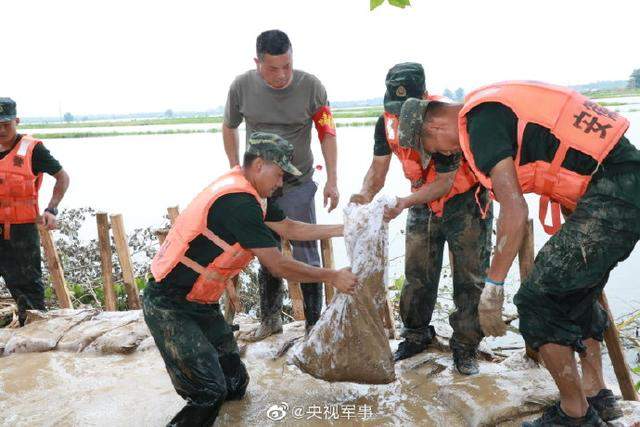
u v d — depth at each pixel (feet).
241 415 10.98
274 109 13.35
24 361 13.69
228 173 10.18
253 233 9.57
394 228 27.81
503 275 8.33
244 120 14.07
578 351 9.03
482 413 10.03
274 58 12.52
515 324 17.11
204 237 9.80
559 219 9.08
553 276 8.52
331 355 10.75
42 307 16.29
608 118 8.11
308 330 13.79
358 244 10.70
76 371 13.04
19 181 15.01
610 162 8.14
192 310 10.23
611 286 19.84
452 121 9.07
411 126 9.23
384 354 10.73
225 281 10.32
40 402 11.69
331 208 14.03
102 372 12.92
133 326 14.65
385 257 10.73
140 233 24.47
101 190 44.32
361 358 10.65
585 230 8.23
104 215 16.37
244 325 14.64
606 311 10.48
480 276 11.44
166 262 9.91
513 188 7.99
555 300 8.77
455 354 12.02
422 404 10.96
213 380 9.84
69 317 15.34
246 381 11.48
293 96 13.32
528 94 8.26
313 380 12.14
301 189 13.67
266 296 13.71
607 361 15.03
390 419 10.53
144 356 13.66
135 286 16.79
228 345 11.08
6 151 15.06
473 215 11.18
